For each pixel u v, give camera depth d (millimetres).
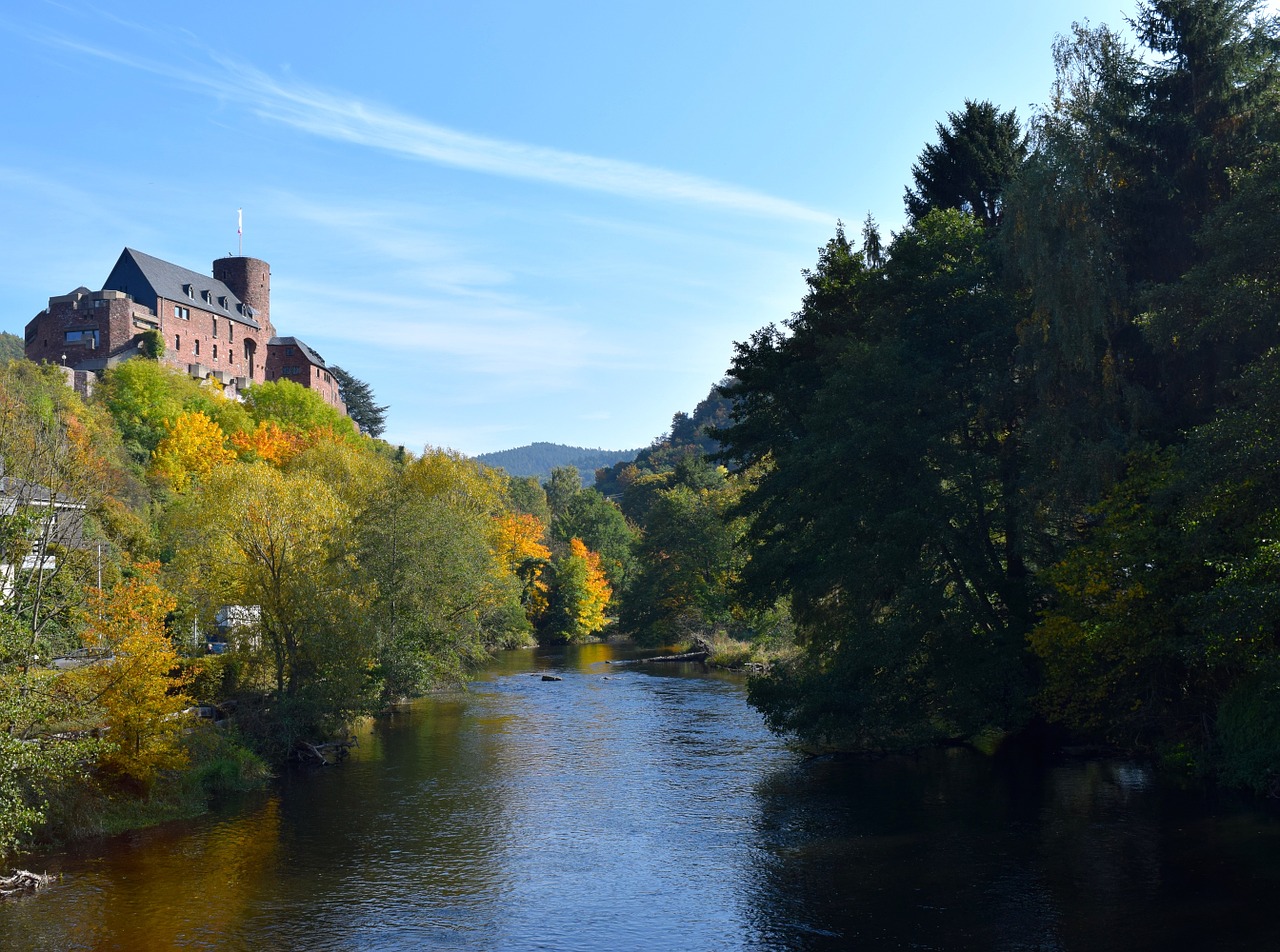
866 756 34906
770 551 39469
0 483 33594
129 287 125000
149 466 83750
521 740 39344
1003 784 28969
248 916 19250
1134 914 17938
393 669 44750
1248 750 25891
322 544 40250
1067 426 30062
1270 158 27609
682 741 38812
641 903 19953
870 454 34062
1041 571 31078
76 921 18953
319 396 127125
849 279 44250
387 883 21328
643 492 178500
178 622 39656
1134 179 32406
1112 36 33562
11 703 21703
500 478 88250
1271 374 23641
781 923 18578
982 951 16781
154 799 27312
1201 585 26469
